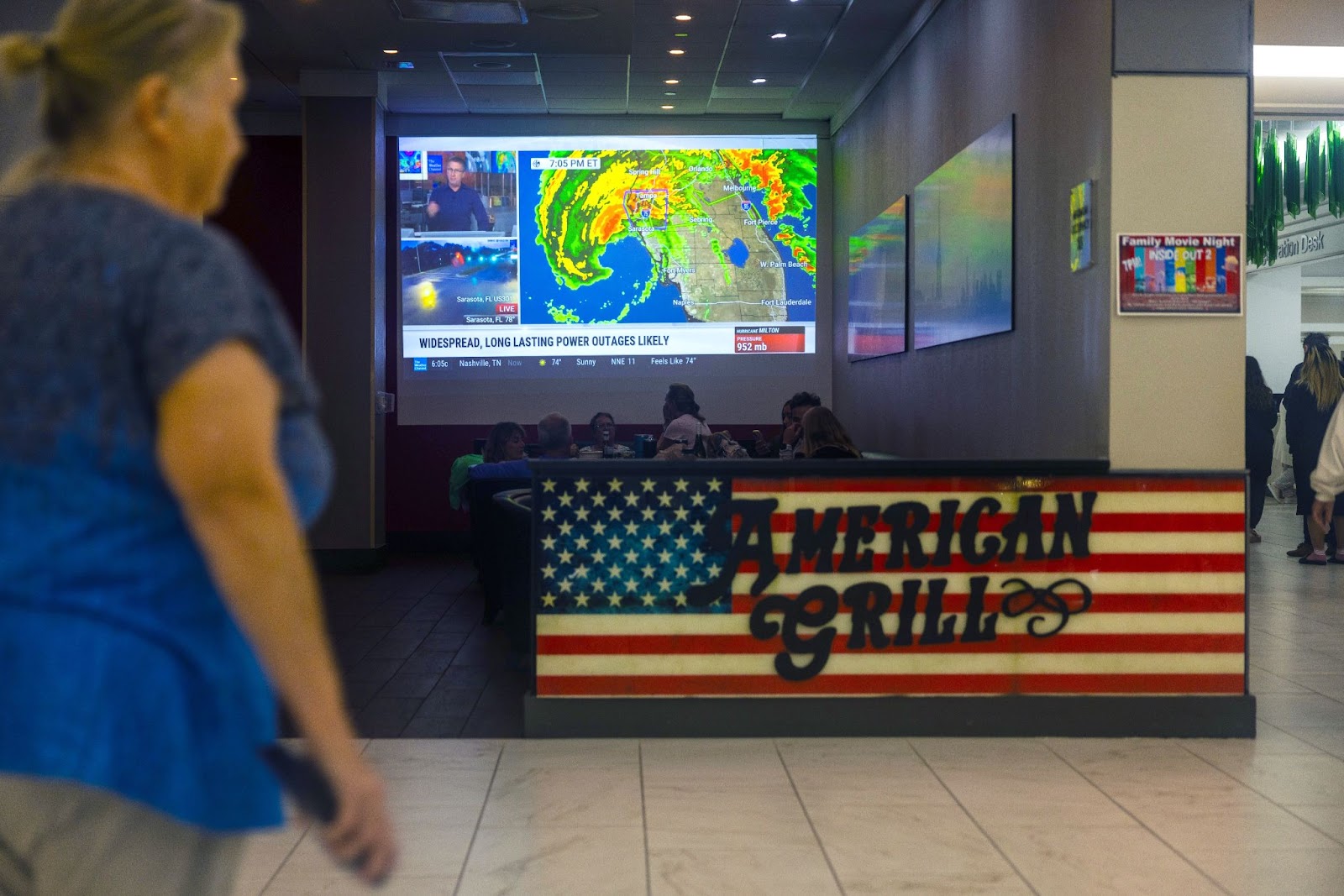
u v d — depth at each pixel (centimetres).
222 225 1072
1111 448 464
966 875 312
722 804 371
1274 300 1471
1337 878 309
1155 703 451
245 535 89
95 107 102
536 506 447
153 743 94
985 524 450
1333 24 575
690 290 1112
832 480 448
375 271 959
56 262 95
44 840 96
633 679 449
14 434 93
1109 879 309
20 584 94
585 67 923
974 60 669
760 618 447
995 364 634
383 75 947
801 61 912
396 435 1112
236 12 109
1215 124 461
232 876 105
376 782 97
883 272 891
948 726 451
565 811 363
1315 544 911
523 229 1106
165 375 90
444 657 615
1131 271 461
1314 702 504
